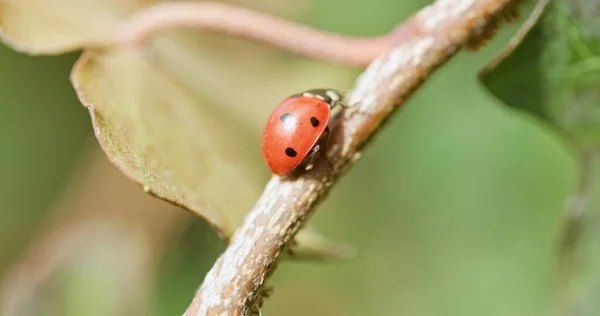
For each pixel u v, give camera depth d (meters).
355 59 0.13
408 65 0.12
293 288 0.20
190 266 0.18
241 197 0.13
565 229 0.14
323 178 0.12
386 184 0.19
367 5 0.18
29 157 0.19
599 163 0.13
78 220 0.17
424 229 0.19
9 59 0.19
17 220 0.19
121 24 0.13
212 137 0.13
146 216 0.17
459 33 0.12
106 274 0.16
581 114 0.13
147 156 0.12
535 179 0.18
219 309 0.12
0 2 0.13
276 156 0.12
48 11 0.13
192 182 0.13
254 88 0.15
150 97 0.13
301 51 0.13
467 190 0.19
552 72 0.13
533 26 0.12
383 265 0.19
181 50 0.14
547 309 0.18
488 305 0.18
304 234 0.13
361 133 0.12
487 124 0.18
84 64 0.13
